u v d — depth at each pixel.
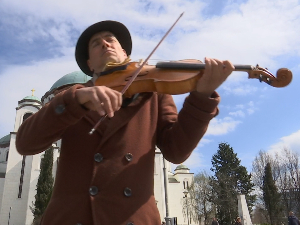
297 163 42.62
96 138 1.66
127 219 1.49
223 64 1.51
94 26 2.30
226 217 39.97
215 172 49.00
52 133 1.46
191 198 42.91
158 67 1.76
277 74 1.79
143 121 1.85
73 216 1.48
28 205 34.44
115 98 1.31
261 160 46.34
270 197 40.22
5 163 41.81
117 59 2.17
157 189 38.00
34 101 40.59
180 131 1.78
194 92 1.69
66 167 1.64
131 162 1.65
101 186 1.54
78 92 1.37
